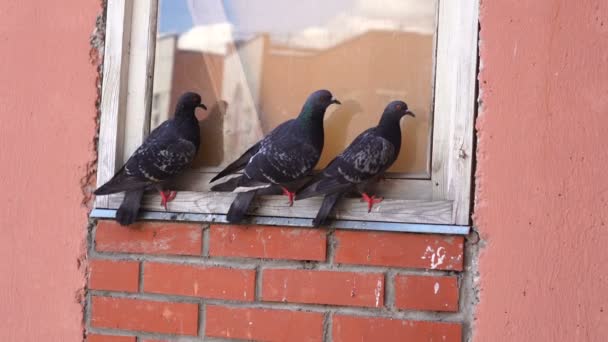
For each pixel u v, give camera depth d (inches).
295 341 95.6
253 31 102.8
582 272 89.5
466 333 92.0
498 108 92.0
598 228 89.4
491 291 91.4
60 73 103.0
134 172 96.5
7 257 103.2
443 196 94.2
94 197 101.6
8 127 103.8
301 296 95.7
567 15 90.8
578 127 90.2
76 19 102.7
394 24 98.9
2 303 103.1
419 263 93.0
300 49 101.5
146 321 99.2
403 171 96.3
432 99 96.0
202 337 98.0
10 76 104.0
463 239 92.2
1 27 104.5
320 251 95.2
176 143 97.0
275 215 96.4
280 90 101.6
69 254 101.8
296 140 94.1
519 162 91.3
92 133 102.0
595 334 89.0
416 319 93.1
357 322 94.3
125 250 100.2
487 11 92.7
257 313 96.6
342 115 99.4
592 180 89.7
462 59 93.2
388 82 98.5
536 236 90.6
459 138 92.8
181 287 98.5
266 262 96.8
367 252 94.2
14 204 103.3
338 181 92.9
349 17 100.5
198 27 103.5
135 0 102.8
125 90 102.1
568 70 90.6
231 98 102.3
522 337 90.5
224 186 95.4
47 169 102.8
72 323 101.3
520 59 91.7
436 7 96.9
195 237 98.5
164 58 103.0
